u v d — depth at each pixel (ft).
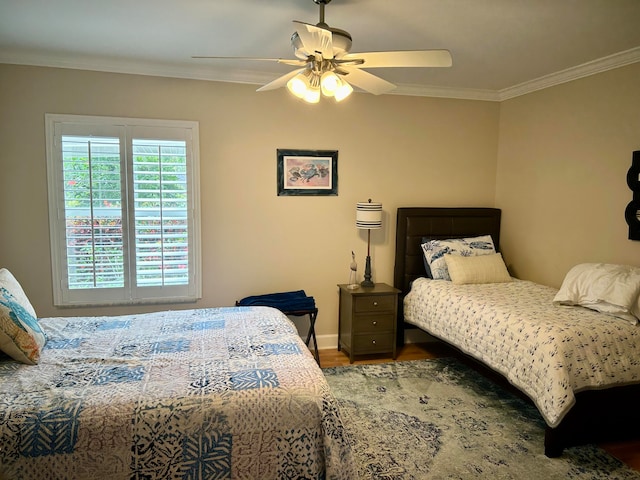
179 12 7.96
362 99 13.07
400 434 8.41
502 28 8.57
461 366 12.02
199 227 11.98
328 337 13.52
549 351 7.70
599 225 10.96
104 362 6.35
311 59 6.61
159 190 11.46
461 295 10.77
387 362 12.31
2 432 4.79
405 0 7.33
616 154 10.46
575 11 7.75
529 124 13.14
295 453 5.46
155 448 5.07
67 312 11.28
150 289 11.68
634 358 7.98
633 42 9.36
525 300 10.17
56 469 4.87
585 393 7.79
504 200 14.29
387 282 13.91
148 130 11.34
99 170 11.02
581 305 9.37
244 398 5.42
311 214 12.96
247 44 9.74
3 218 10.68
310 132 12.72
